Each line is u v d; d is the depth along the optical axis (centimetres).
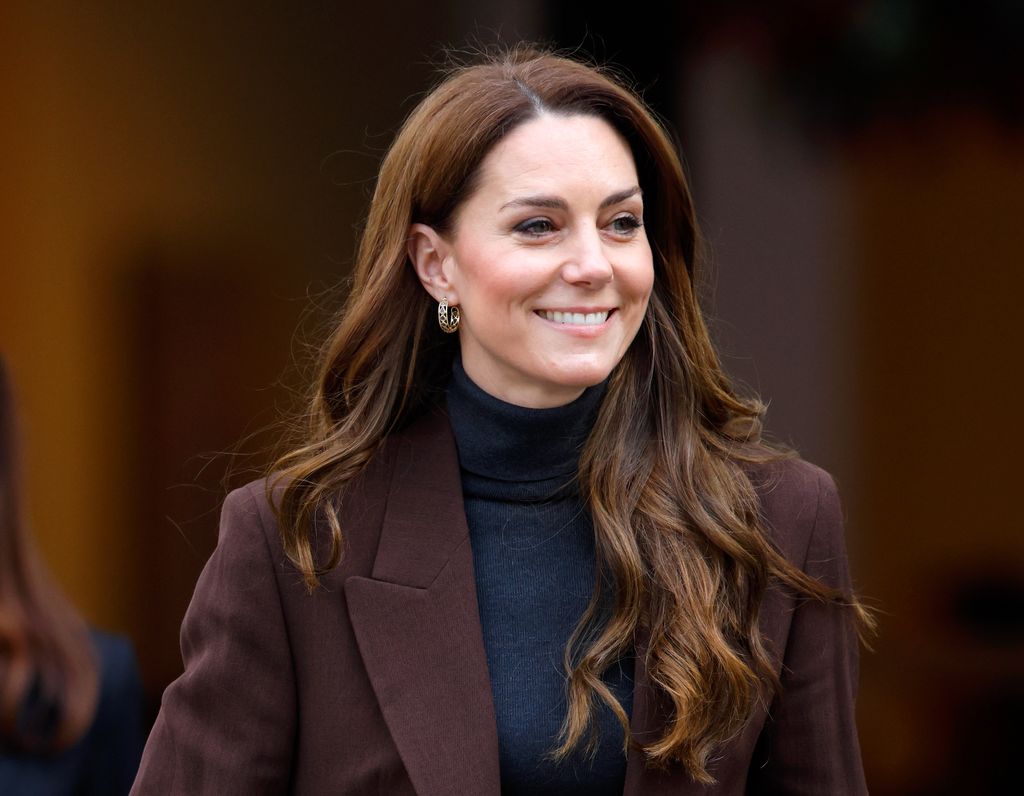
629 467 775
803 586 766
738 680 730
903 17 1655
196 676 771
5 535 988
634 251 738
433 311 809
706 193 1694
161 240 1831
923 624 1691
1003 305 1664
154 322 1839
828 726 773
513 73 745
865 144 1677
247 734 763
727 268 1689
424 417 812
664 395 791
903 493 1698
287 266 1825
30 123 1802
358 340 797
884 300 1689
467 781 727
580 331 727
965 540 1683
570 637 766
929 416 1689
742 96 1692
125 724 1041
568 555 788
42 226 1812
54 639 992
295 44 1805
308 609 766
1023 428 1667
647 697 741
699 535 760
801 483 793
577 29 1708
